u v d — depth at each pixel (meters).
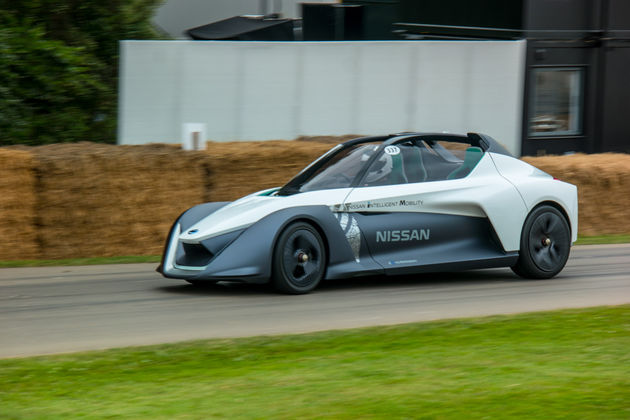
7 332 19.03
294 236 23.14
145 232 32.81
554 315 20.41
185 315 20.91
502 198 25.69
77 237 31.92
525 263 26.17
